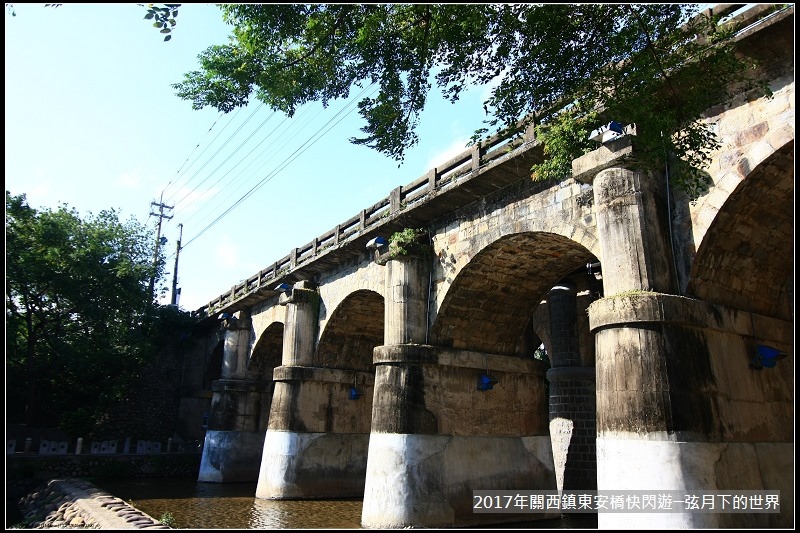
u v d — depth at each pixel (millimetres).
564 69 10688
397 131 12320
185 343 38188
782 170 10766
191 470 33000
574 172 12523
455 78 11383
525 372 18688
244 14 10156
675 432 9727
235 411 30031
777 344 12625
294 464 22312
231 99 11234
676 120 10500
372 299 22391
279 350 31375
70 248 33188
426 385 16469
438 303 17375
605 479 10320
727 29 10016
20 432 30312
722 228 11250
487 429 17266
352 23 10883
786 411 12148
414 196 18344
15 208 31344
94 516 15984
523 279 17641
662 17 9586
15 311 31484
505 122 11812
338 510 19984
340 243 21578
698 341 10742
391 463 15703
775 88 10617
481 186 15953
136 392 36344
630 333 10531
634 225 11219
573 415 21016
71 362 31703
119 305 35000
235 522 17766
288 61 11070
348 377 24141
